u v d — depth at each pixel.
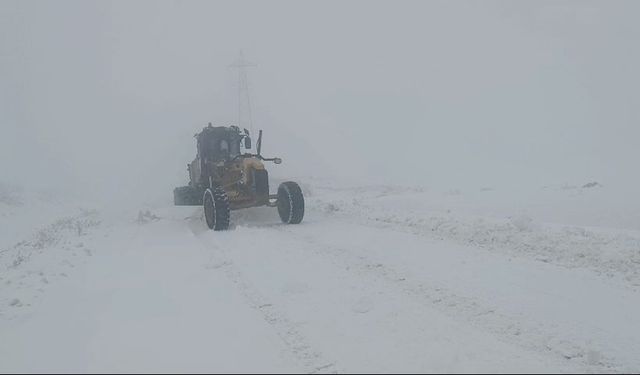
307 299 6.64
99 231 13.38
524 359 5.02
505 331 5.64
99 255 10.05
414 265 7.98
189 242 10.91
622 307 6.29
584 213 12.23
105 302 6.90
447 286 7.00
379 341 5.38
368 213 13.25
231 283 7.43
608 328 5.75
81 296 7.25
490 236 9.46
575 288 6.88
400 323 5.83
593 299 6.52
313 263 8.33
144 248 10.49
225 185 13.80
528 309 6.22
